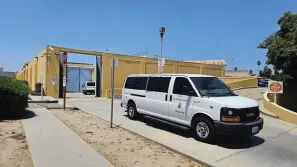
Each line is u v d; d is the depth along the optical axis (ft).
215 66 140.67
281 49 60.03
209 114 27.45
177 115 31.40
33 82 122.52
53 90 85.66
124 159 21.80
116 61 34.27
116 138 28.55
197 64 129.59
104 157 21.48
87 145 24.47
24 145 24.48
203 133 28.09
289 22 65.10
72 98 85.10
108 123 37.09
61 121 36.29
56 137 27.02
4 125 33.01
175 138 29.55
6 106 37.37
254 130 26.73
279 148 27.37
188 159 22.89
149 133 31.50
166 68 114.83
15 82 39.68
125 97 41.34
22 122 34.81
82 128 32.73
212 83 31.30
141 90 38.04
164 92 33.68
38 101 62.13
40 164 19.21
